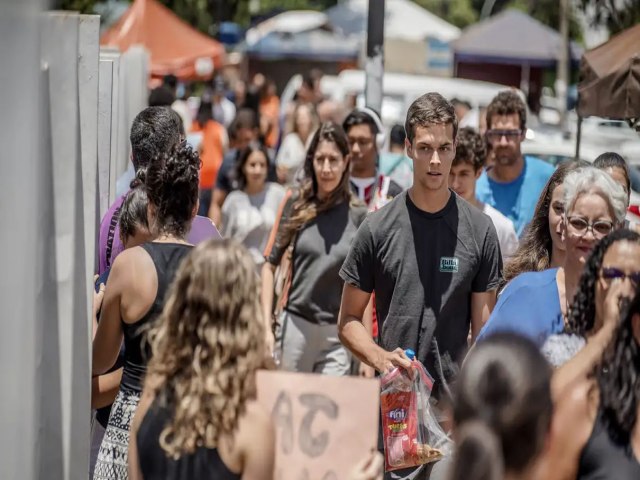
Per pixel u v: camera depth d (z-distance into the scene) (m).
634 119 23.94
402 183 29.61
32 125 11.31
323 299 21.89
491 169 25.91
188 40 74.75
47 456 12.80
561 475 10.95
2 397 10.86
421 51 96.62
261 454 10.52
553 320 13.73
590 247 13.59
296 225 21.89
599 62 24.05
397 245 16.91
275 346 22.11
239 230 29.42
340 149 21.77
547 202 16.94
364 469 10.69
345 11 112.50
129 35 67.94
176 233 14.35
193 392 10.55
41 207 12.24
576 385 11.03
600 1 35.69
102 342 14.18
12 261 10.97
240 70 111.06
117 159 27.55
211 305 10.60
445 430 16.70
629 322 11.16
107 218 18.20
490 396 8.95
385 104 69.75
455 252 16.88
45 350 12.70
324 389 10.77
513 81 90.31
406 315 16.88
